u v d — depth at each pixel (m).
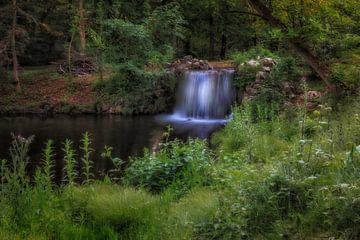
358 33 12.78
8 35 25.28
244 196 4.41
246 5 13.62
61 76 25.31
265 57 20.20
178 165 7.34
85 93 22.78
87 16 25.92
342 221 3.72
